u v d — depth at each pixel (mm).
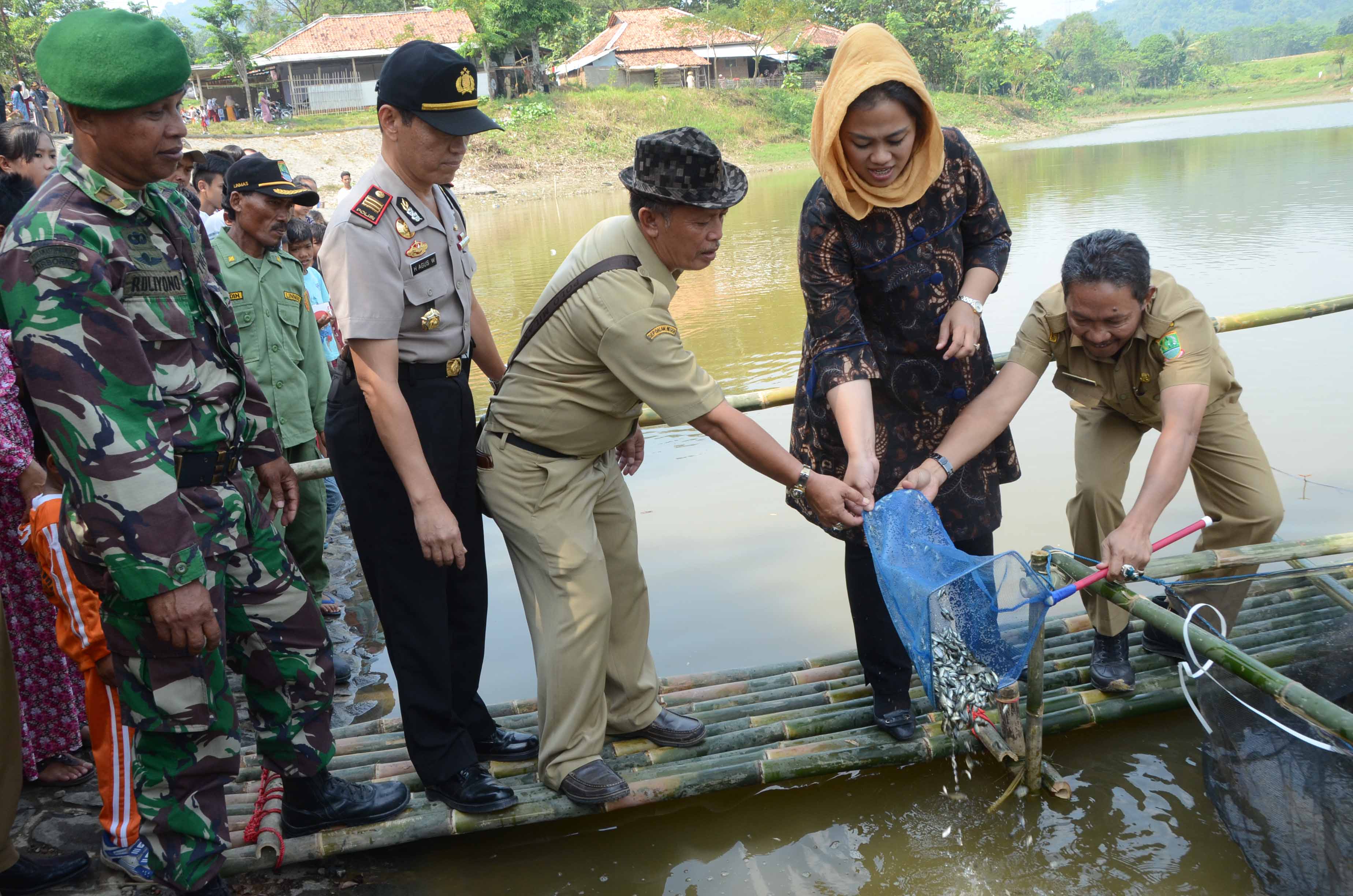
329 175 31453
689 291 11805
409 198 2664
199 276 2443
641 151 2598
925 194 2895
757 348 8586
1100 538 3389
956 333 2918
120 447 2166
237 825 2947
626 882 2742
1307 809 2346
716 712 3424
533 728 3432
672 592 4500
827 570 4648
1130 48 106000
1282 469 5160
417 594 2799
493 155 36750
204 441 2420
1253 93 90812
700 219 2615
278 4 69562
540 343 2814
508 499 2914
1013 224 15102
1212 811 2891
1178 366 2955
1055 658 3641
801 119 47469
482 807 2885
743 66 55562
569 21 44188
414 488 2648
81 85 2107
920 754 3156
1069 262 2922
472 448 2900
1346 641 2770
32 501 2615
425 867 2846
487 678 3949
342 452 2748
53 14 37531
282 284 4336
